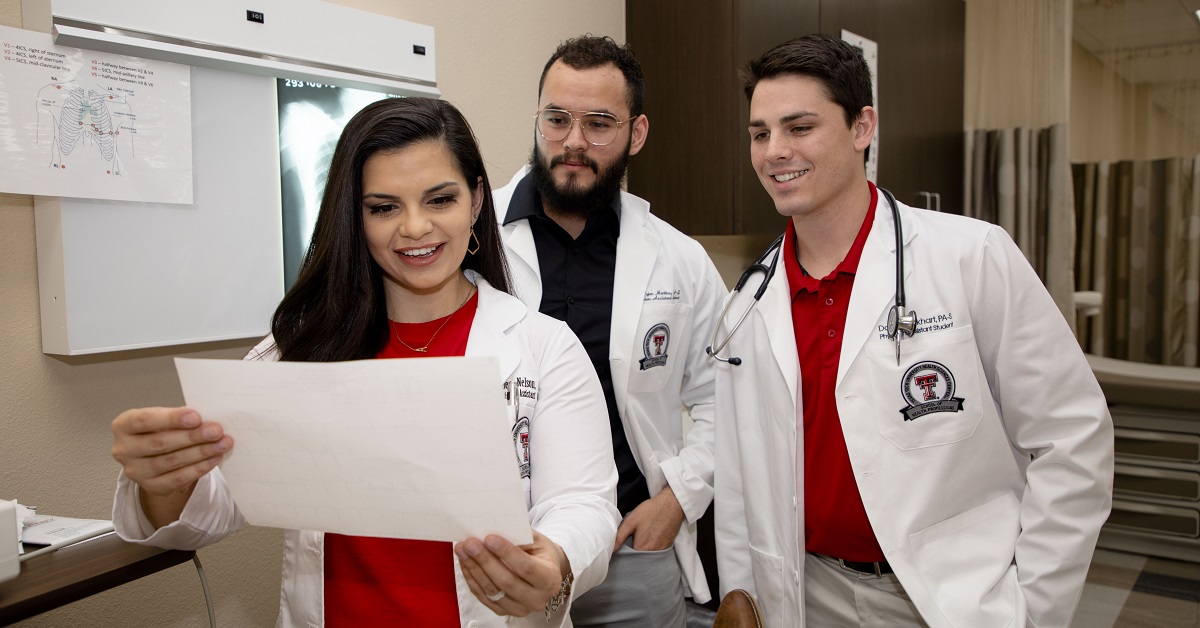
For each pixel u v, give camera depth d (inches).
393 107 33.9
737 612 33.0
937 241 44.5
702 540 72.1
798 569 46.9
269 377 26.8
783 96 43.3
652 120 88.1
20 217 47.0
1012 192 141.6
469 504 26.4
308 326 36.0
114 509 32.7
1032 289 42.6
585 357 39.4
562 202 54.1
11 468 47.1
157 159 49.3
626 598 52.1
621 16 90.9
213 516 33.2
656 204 88.4
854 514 45.0
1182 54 132.0
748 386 50.9
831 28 94.0
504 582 27.2
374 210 34.3
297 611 35.8
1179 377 119.6
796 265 48.2
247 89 54.1
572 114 52.2
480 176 37.1
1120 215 139.1
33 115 43.8
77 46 45.2
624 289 56.1
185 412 27.6
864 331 44.2
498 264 40.5
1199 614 97.1
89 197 46.3
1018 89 140.3
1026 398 43.0
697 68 83.4
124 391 52.7
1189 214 132.3
